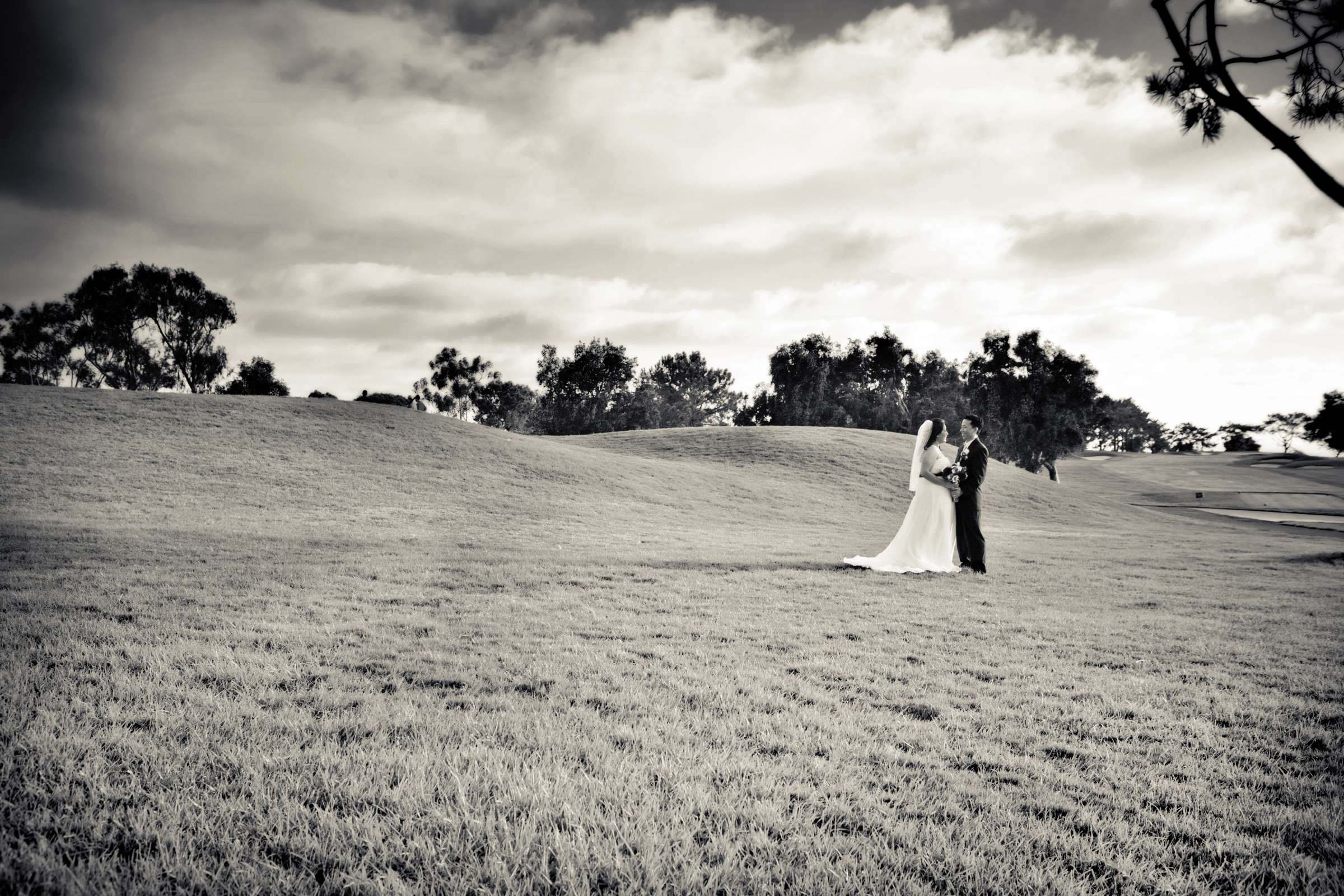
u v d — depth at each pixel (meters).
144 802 3.68
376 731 4.73
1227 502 59.56
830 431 59.09
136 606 8.21
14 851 3.17
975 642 7.89
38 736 4.30
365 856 3.25
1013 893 3.11
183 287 75.81
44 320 82.06
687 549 18.53
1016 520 38.34
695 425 116.69
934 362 91.69
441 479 31.30
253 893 2.98
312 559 12.96
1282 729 5.27
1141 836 3.65
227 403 38.72
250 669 5.93
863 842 3.51
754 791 4.02
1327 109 6.96
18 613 7.62
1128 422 167.12
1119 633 8.47
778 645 7.55
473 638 7.40
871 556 17.59
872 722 5.18
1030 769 4.45
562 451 40.91
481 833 3.46
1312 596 11.52
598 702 5.51
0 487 23.06
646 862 3.23
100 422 33.06
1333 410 36.41
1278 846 3.54
